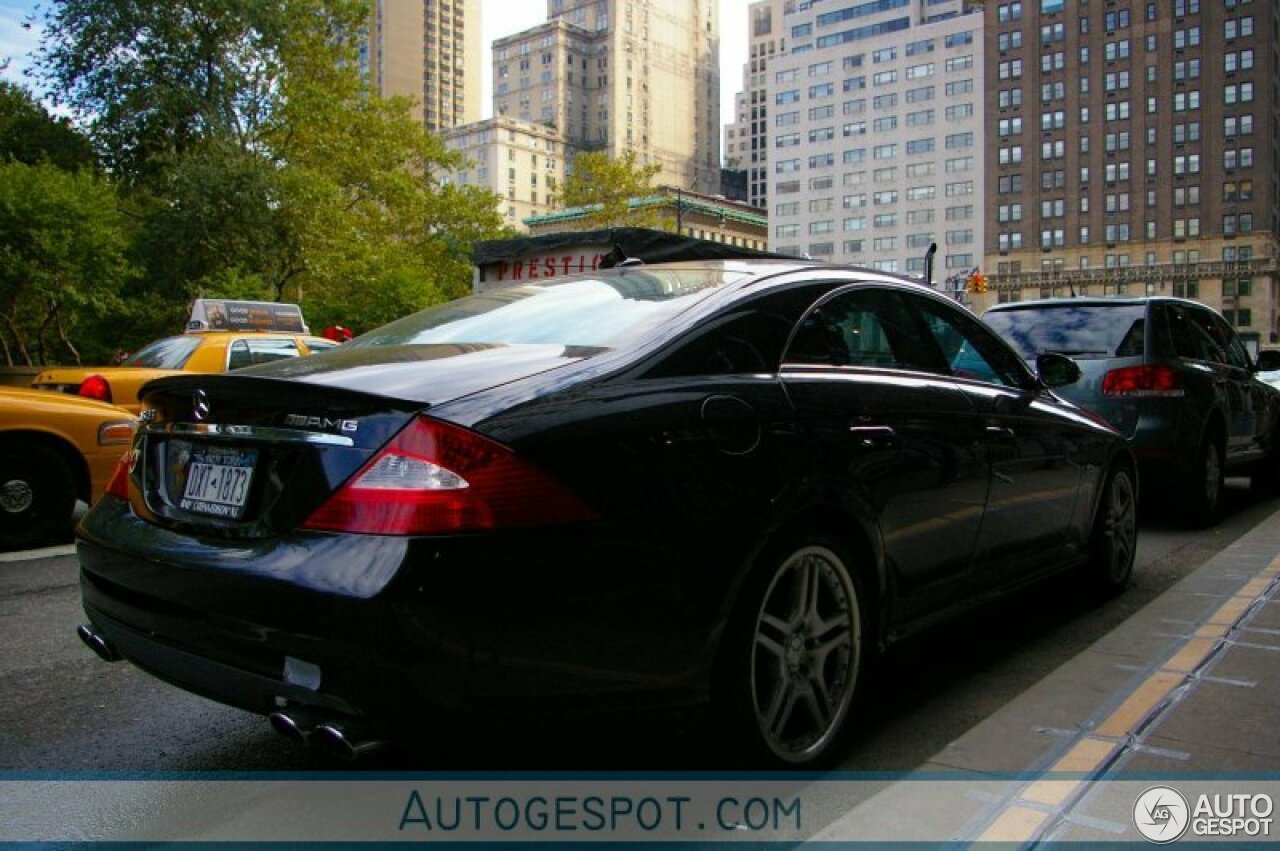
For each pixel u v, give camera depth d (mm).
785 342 3209
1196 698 3518
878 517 3246
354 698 2264
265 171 30328
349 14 36094
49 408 6723
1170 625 4598
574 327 3105
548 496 2371
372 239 40250
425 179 45406
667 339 2895
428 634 2213
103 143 32094
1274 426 9109
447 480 2297
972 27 118250
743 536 2713
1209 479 7340
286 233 31062
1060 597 5285
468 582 2250
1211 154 106750
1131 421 6902
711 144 184500
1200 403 7070
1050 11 114062
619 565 2455
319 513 2393
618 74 165625
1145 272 109438
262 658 2408
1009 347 4539
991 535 3959
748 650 2787
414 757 3225
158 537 2742
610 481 2479
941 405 3707
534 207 155625
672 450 2627
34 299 26453
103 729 3570
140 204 33594
